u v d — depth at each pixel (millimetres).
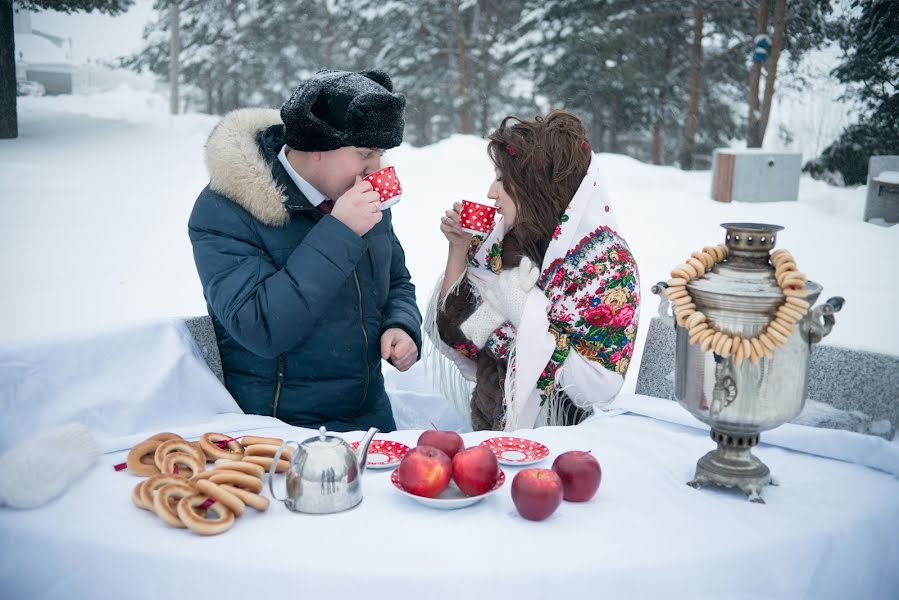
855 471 1578
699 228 9336
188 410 2055
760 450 1697
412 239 8094
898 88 15805
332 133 2066
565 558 1187
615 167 14930
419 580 1134
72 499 1412
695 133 22750
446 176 13352
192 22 35375
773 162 11812
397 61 26406
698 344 1412
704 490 1475
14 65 16531
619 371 2338
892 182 9812
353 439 1737
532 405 2354
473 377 2684
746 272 1408
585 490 1396
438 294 2625
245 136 2209
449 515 1348
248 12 33844
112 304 5852
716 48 24016
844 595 1332
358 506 1386
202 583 1177
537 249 2400
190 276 6848
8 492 1361
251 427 1857
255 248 2154
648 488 1479
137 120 24141
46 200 10570
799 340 1385
